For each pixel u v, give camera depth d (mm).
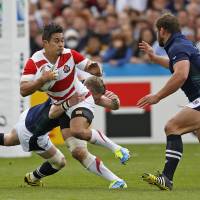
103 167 26875
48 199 23469
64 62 26516
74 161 38625
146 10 62656
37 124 27047
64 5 62656
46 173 28109
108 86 49156
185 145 48406
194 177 31328
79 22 58094
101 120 49375
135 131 49406
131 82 49062
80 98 26281
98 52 55750
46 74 25375
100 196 24078
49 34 26000
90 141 26312
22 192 25734
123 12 58875
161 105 49219
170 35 25984
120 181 26875
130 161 38312
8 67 40938
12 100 41000
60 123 27188
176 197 23703
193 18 56656
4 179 30875
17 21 40844
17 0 40688
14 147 41469
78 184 29125
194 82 25891
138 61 53938
